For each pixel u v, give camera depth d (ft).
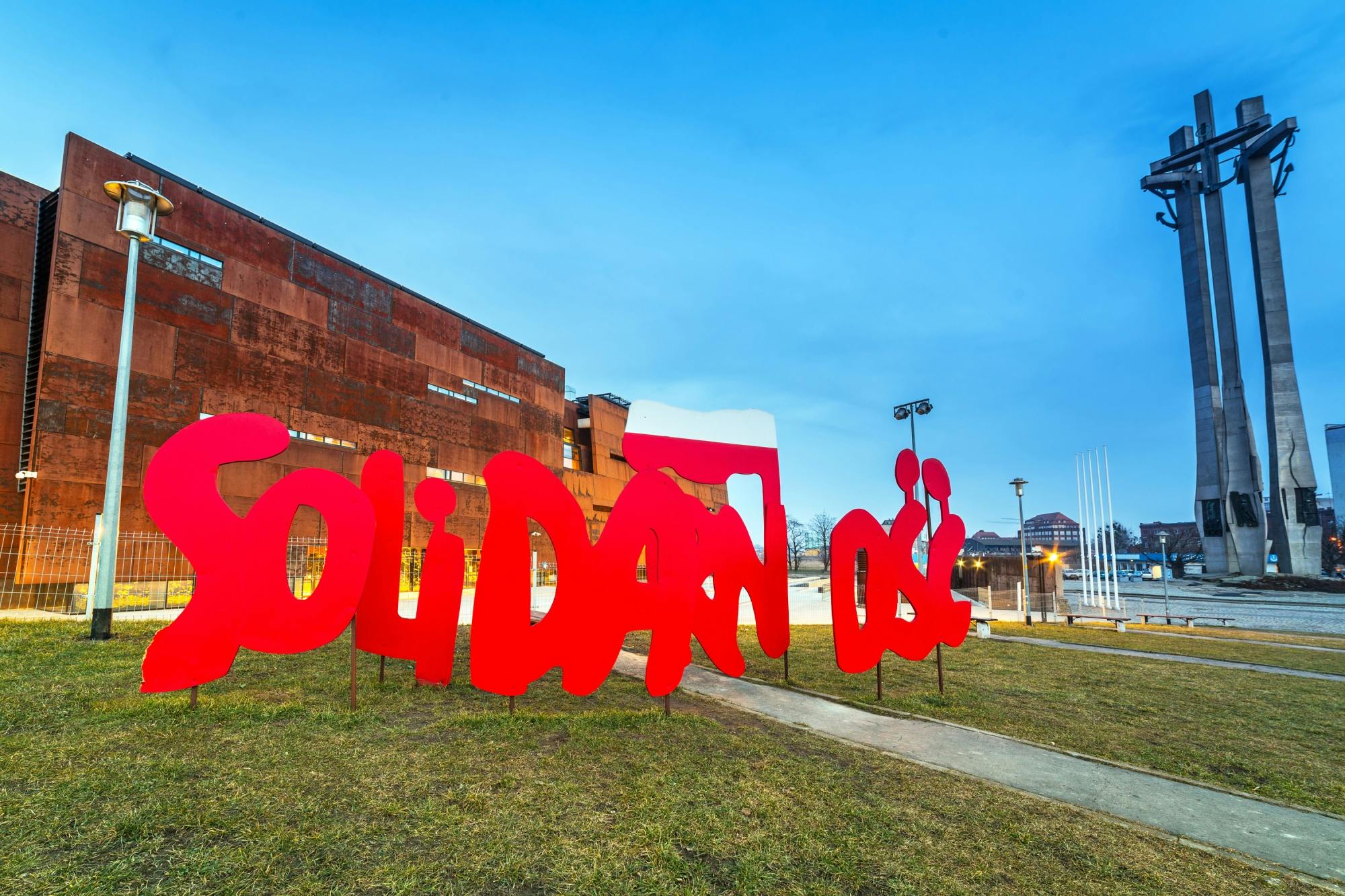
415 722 20.76
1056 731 24.25
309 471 21.43
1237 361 167.73
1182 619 69.56
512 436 126.93
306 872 11.21
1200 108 175.11
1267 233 163.22
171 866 11.14
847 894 11.60
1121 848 14.07
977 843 13.98
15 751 16.25
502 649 21.29
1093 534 98.32
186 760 16.14
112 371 67.92
